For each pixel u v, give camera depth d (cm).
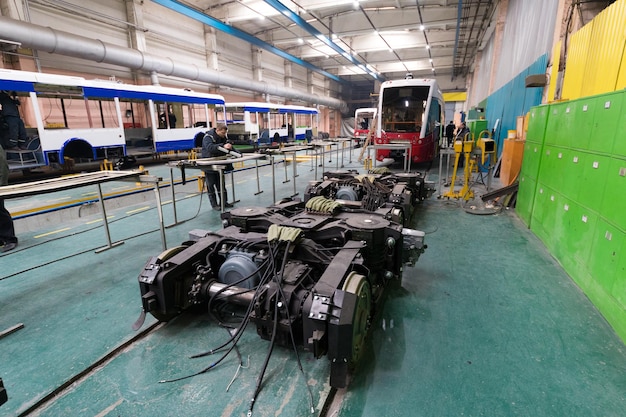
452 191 757
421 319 296
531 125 565
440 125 1233
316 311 204
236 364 241
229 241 313
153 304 262
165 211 673
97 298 334
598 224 314
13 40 966
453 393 213
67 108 1265
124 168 1227
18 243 491
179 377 229
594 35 514
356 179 598
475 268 398
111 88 1095
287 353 253
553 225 437
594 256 318
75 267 406
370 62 2817
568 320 291
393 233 305
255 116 1805
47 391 215
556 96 674
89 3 1284
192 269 291
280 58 2664
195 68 1645
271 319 233
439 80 3478
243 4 1489
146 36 1532
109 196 693
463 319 295
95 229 557
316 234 314
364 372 232
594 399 207
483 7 1602
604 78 479
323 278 229
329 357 207
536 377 226
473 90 2745
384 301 326
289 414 198
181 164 553
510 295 335
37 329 283
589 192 337
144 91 1213
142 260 425
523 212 581
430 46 2292
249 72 2323
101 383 224
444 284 360
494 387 218
